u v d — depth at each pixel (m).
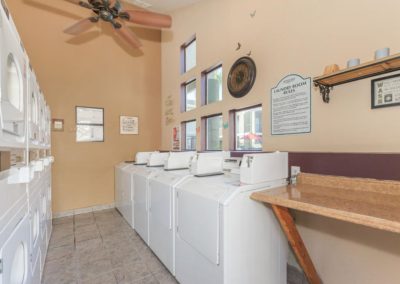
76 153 3.78
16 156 1.23
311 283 1.76
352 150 1.62
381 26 1.47
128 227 3.16
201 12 3.42
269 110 2.27
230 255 1.44
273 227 1.74
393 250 1.42
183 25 3.89
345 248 1.67
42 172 2.00
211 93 3.35
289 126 2.07
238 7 2.69
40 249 1.80
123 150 4.21
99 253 2.43
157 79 4.60
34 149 1.70
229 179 1.92
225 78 2.91
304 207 1.24
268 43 2.29
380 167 1.45
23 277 1.14
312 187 1.70
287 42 2.09
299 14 1.98
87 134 3.87
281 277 1.84
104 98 4.02
